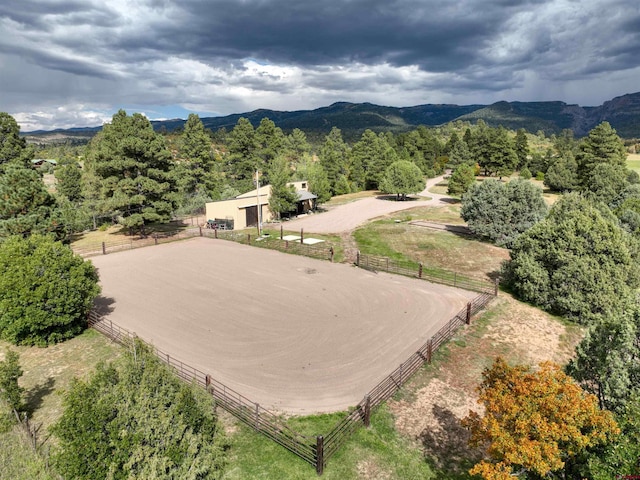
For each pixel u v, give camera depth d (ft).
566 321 75.25
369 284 93.40
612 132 231.91
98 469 27.66
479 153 334.03
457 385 54.29
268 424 44.93
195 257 119.24
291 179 196.03
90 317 75.05
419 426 46.06
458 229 151.12
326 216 184.44
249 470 39.45
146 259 117.50
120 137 145.69
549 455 26.40
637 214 122.11
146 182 139.13
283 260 115.03
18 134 149.38
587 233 77.56
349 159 339.57
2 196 110.32
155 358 34.12
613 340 38.11
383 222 165.89
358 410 47.21
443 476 38.78
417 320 73.36
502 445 28.32
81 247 132.87
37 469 37.65
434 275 99.96
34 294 64.54
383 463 40.50
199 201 205.87
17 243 69.72
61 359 63.16
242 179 257.55
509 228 125.18
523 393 29.94
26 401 51.78
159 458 28.84
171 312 78.48
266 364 58.80
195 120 226.17
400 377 53.47
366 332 68.64
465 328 70.74
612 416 29.53
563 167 237.45
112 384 31.22
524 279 82.79
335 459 40.91
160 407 30.68
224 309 79.61
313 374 56.03
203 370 57.26
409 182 223.92
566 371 41.16
